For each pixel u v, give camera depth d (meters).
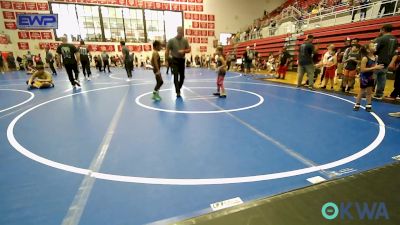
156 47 5.85
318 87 8.31
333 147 3.05
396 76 6.00
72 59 7.94
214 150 3.01
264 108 5.21
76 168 2.57
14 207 1.93
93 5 22.12
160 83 6.09
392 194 1.97
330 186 2.10
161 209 1.90
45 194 2.11
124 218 1.80
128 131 3.75
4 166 2.62
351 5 13.02
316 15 16.14
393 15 10.24
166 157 2.82
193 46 26.14
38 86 8.30
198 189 2.17
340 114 4.65
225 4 26.33
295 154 2.86
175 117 4.52
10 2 20.14
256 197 2.05
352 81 7.20
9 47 20.03
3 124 4.18
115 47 23.77
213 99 6.28
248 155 2.85
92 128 3.91
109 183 2.28
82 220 1.78
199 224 1.70
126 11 23.38
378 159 2.70
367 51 4.57
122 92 7.51
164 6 24.34
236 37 25.75
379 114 4.62
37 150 3.04
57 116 4.66
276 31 19.44
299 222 1.68
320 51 14.03
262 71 16.88
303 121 4.20
